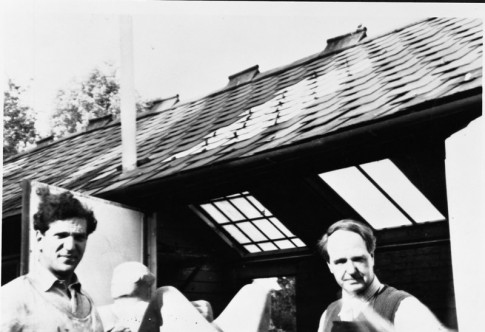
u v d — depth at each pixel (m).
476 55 5.41
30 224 4.89
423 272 7.30
